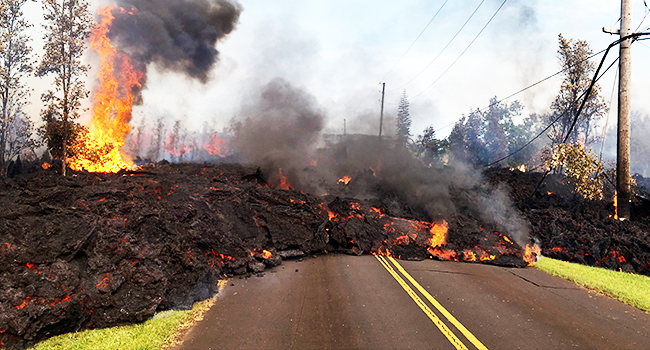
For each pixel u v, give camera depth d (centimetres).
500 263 1127
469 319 675
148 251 720
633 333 633
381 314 689
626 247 1177
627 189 1427
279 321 654
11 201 869
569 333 626
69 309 557
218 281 891
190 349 551
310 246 1174
